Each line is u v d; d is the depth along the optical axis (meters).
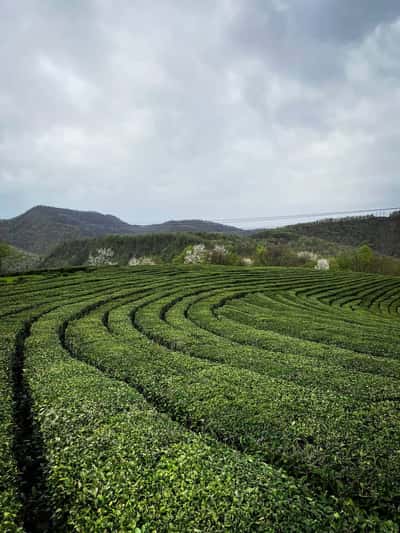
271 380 11.15
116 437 7.47
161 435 7.64
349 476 6.88
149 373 11.77
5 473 6.47
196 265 54.91
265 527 5.21
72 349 15.22
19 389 11.09
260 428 8.38
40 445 7.95
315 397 9.95
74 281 35.91
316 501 6.14
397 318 31.39
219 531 5.09
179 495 5.76
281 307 28.50
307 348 15.51
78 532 5.29
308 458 7.38
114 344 15.16
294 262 102.00
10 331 17.23
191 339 16.38
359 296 40.25
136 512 5.44
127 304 25.67
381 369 13.20
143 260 87.00
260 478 6.34
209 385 10.70
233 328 19.27
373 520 5.89
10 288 31.44
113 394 9.74
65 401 9.23
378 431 8.26
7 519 5.38
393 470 6.93
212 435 8.38
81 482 6.17
